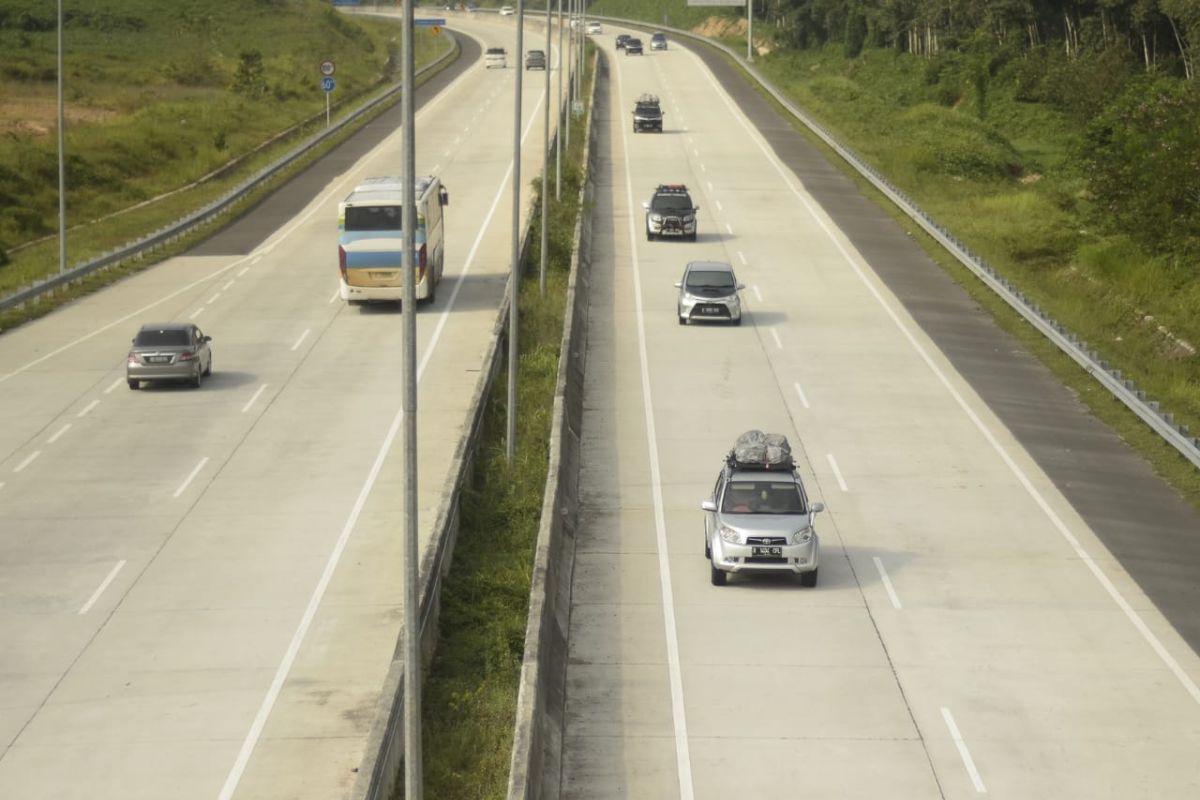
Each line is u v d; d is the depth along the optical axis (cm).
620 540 5884
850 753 4016
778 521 5325
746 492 5450
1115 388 7912
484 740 4131
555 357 8619
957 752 4016
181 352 8194
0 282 11575
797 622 5003
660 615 5078
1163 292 11019
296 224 13888
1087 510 6200
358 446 7106
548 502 5594
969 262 11319
